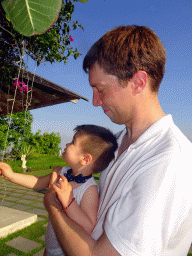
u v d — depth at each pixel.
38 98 4.96
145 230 0.52
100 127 1.27
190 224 0.61
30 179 1.47
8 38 2.31
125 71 0.71
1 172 1.43
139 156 0.73
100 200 0.97
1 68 2.65
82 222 0.93
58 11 0.54
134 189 0.60
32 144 24.52
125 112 0.81
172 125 0.75
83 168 1.20
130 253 0.52
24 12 0.55
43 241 3.92
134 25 0.78
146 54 0.70
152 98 0.79
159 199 0.54
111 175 0.93
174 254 0.57
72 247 0.64
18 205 6.37
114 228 0.57
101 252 0.59
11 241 3.85
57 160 20.94
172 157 0.58
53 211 0.76
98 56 0.75
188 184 0.57
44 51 2.64
